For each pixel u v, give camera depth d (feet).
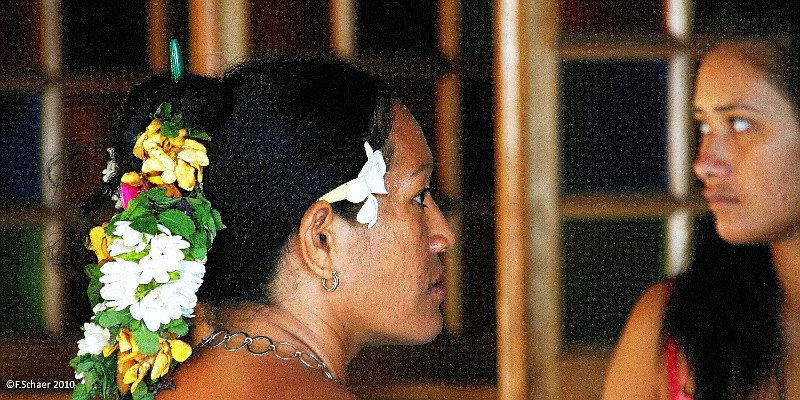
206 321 10.18
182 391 9.58
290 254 9.93
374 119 10.00
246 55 26.03
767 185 13.55
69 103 28.58
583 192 26.35
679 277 15.69
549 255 26.00
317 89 9.86
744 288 15.03
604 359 26.00
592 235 26.32
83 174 17.78
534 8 25.62
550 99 25.77
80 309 28.60
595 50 25.70
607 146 26.27
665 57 26.00
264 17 26.78
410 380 27.89
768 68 13.35
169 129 9.70
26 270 28.17
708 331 15.08
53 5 28.17
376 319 10.28
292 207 9.70
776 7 13.38
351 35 27.25
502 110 25.86
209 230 9.64
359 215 9.85
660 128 26.25
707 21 25.62
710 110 13.76
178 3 28.25
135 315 9.41
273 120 9.71
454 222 28.32
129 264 9.43
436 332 10.78
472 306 28.81
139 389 9.60
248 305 10.02
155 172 9.85
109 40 28.73
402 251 10.21
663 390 15.55
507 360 26.16
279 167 9.66
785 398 14.93
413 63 27.84
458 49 28.25
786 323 14.97
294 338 9.91
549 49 25.66
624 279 26.40
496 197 26.27
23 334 28.19
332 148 9.71
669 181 26.35
